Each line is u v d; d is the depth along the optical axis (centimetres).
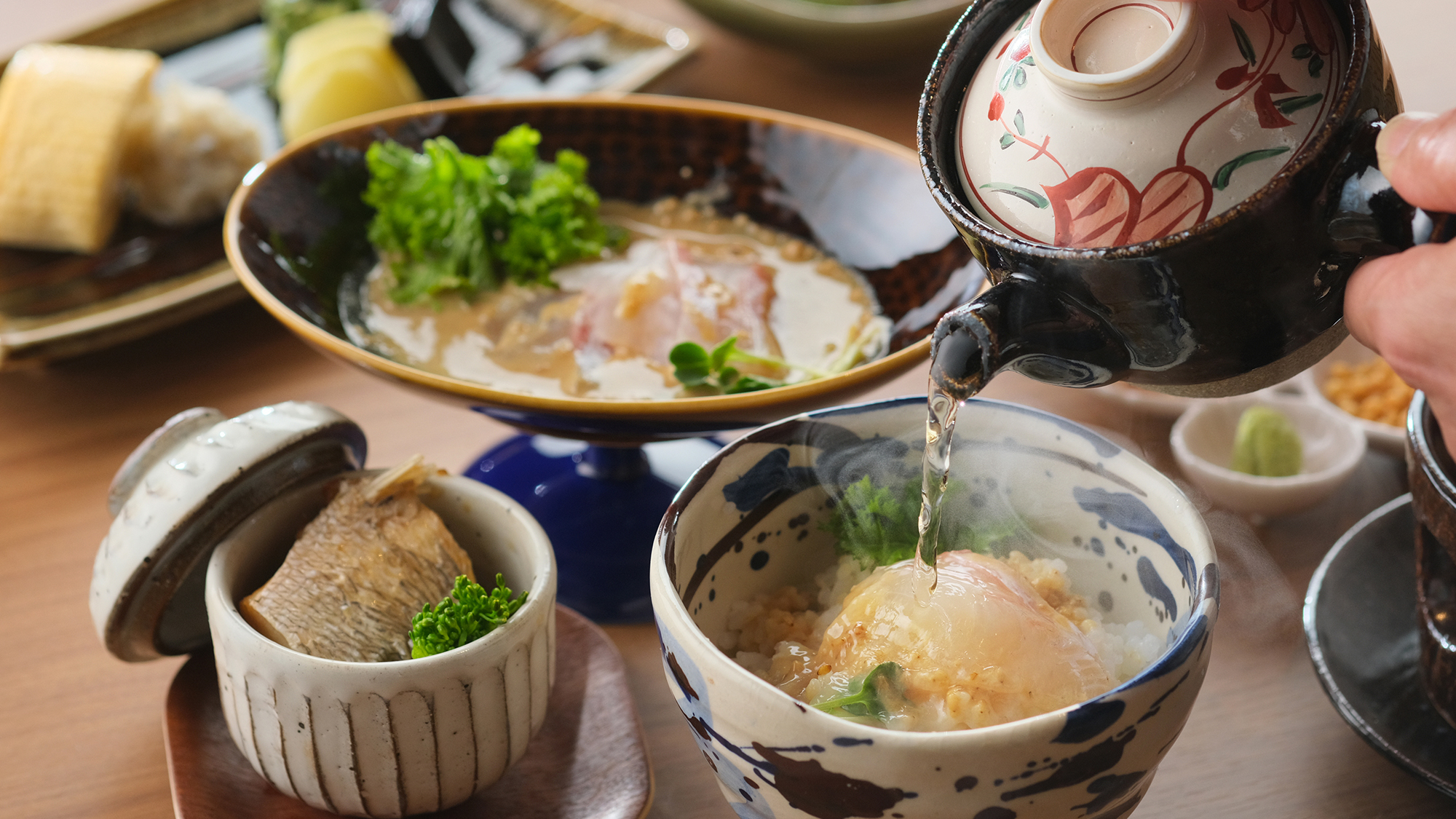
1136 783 63
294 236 85
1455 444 63
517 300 87
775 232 90
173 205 97
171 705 73
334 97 102
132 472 73
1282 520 81
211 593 69
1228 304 61
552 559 71
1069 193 62
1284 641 76
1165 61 60
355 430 74
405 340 85
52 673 76
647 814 71
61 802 72
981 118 64
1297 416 83
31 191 94
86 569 80
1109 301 61
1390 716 71
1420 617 70
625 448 83
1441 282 60
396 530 71
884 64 112
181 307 89
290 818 70
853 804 61
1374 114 61
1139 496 67
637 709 74
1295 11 61
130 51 113
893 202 87
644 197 92
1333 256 62
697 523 67
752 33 109
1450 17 121
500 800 71
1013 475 69
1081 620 68
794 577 71
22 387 90
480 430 87
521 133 90
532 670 70
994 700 64
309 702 68
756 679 61
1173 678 61
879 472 70
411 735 68
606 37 112
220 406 88
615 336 84
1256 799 71
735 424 74
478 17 117
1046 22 62
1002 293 62
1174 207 61
